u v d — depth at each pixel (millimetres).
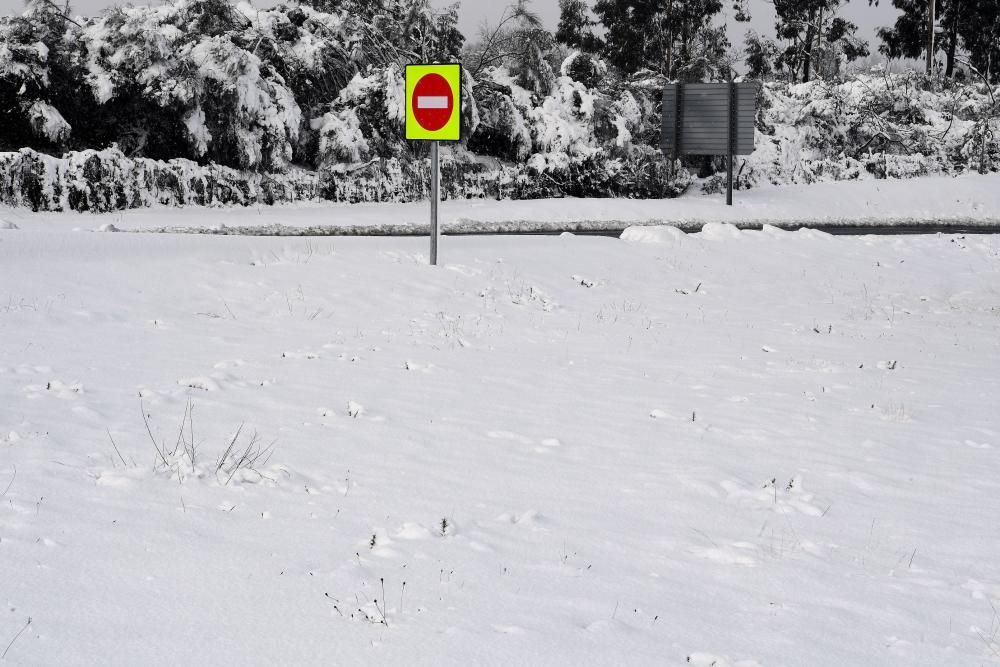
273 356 11641
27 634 4141
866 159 49844
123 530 5527
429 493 6781
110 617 4387
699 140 40938
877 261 24125
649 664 4234
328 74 41062
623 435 8859
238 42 38406
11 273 14742
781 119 50344
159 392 9266
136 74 35188
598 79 46312
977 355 14094
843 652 4508
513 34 45188
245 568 5098
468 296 16766
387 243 20938
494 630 4496
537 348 13391
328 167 38844
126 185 32031
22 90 32656
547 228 33781
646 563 5648
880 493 7434
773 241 25656
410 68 18281
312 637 4309
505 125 43062
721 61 54125
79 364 10492
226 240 18812
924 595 5355
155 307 14227
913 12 72188
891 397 11102
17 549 5102
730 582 5406
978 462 8477
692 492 7172
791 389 11336
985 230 36500
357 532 5844
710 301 18531
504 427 8922
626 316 16469
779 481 7625
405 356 12203
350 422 8672
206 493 6340
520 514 6438
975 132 51281
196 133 35375
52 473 6484
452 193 40281
